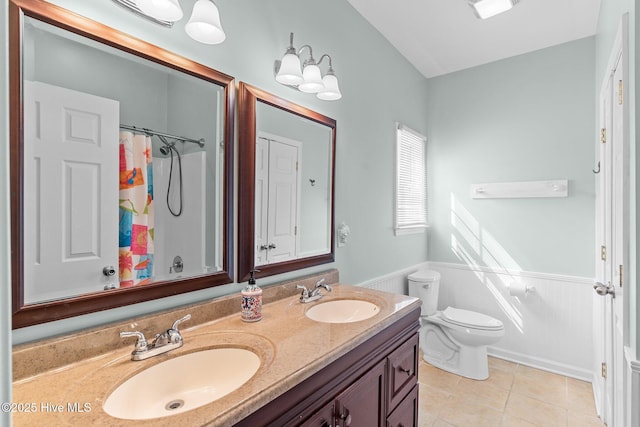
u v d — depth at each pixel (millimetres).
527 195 2701
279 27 1611
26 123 843
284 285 1599
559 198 2602
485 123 2945
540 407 2098
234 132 1393
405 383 1469
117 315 1022
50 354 857
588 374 2438
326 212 1921
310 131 1804
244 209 1431
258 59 1505
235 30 1400
